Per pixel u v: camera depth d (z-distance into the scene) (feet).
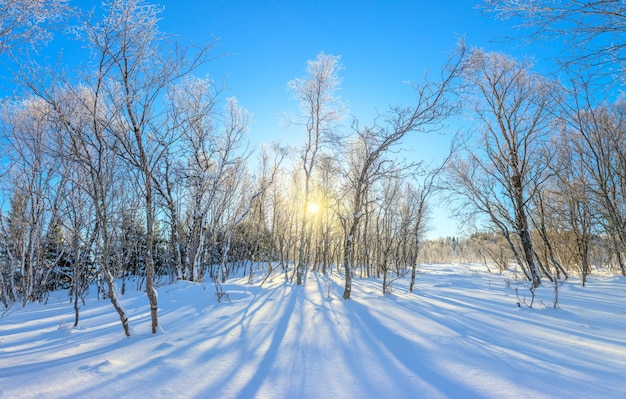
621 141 34.78
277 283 50.29
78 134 20.75
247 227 83.30
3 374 14.26
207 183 55.21
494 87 54.13
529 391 12.17
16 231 45.34
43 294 52.54
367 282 56.80
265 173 73.51
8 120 33.88
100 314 30.55
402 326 22.81
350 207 64.49
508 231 59.36
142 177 24.50
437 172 43.62
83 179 28.07
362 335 20.72
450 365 15.14
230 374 14.61
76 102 21.25
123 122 22.22
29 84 19.13
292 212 74.74
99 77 19.95
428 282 59.88
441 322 23.84
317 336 20.67
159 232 68.44
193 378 14.11
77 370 14.58
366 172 39.40
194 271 52.01
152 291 21.68
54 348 19.03
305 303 32.27
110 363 15.47
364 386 13.21
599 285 49.73
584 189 36.24
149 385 13.29
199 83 41.91
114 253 48.96
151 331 21.88
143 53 20.77
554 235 69.46
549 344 18.19
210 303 33.32
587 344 18.11
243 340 19.95
